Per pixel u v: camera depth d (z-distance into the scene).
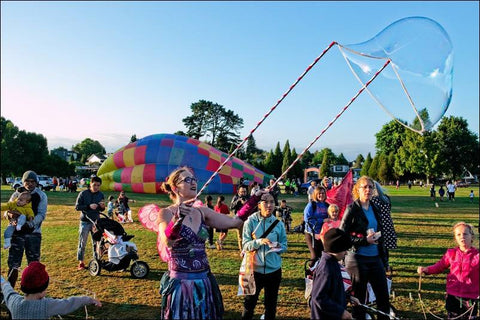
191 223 3.11
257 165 62.31
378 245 4.13
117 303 5.47
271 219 4.51
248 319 4.30
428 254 8.59
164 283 3.06
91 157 110.50
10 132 54.66
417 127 4.26
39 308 3.33
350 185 7.59
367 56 4.33
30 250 5.33
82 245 7.21
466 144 55.66
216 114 61.62
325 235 3.27
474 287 3.96
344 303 3.28
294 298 5.68
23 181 5.35
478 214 16.77
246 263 4.31
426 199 26.86
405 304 5.43
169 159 24.56
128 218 13.76
